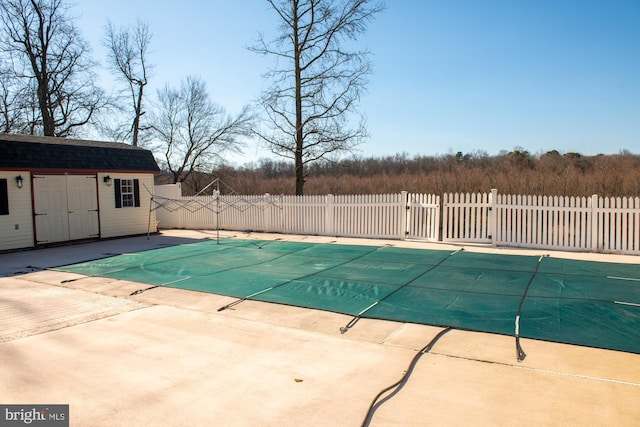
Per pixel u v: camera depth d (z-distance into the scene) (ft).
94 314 21.75
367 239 45.06
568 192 66.18
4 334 18.79
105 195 51.60
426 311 21.04
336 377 14.21
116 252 41.32
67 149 48.83
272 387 13.55
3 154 42.65
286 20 63.26
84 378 14.33
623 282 25.54
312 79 63.05
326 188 111.55
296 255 36.81
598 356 15.49
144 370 14.93
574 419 11.39
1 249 42.09
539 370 14.46
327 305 22.39
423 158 166.50
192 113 93.50
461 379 13.93
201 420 11.68
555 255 34.45
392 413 11.91
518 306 21.38
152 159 57.88
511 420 11.41
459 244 40.52
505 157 125.18
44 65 86.89
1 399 12.98
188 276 29.76
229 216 56.13
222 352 16.53
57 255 40.52
